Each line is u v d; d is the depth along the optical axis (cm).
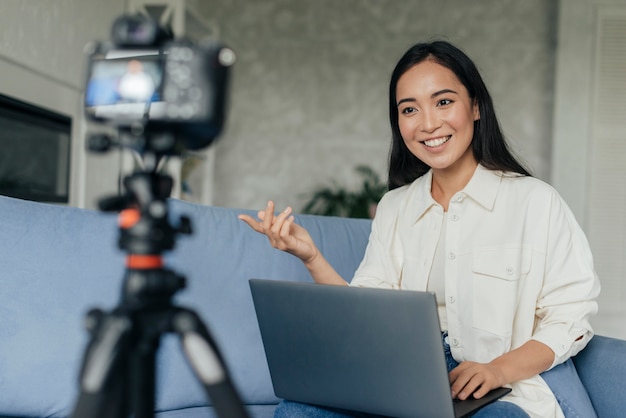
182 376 174
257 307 134
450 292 159
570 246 156
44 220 167
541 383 146
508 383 139
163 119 70
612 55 494
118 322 72
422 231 170
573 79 495
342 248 208
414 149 166
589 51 494
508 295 153
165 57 71
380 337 120
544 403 144
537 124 540
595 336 165
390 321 118
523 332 155
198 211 188
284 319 131
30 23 296
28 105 298
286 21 563
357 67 559
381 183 551
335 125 560
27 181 300
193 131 72
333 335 125
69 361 161
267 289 131
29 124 300
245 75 566
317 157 561
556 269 154
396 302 116
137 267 75
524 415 128
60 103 332
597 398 155
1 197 166
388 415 126
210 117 70
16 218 164
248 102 565
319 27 561
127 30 73
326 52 561
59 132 332
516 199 160
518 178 164
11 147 284
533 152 540
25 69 294
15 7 281
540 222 156
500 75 543
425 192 171
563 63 495
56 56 324
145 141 73
